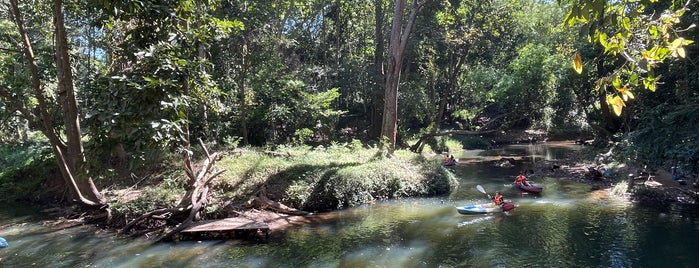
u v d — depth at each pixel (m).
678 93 16.16
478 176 20.94
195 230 10.94
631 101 19.80
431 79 36.66
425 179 17.08
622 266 8.75
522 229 11.43
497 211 13.35
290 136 24.36
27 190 17.19
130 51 7.72
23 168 18.80
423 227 11.96
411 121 41.75
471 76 32.81
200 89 9.50
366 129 33.31
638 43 3.21
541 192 16.30
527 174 20.64
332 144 21.06
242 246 10.57
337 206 14.54
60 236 11.66
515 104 27.27
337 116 27.89
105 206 13.21
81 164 8.51
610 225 11.45
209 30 10.14
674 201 13.52
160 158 16.20
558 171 20.89
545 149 32.88
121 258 9.82
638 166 16.77
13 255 10.20
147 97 6.95
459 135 39.19
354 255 9.81
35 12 13.94
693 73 14.74
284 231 11.82
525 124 44.19
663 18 2.92
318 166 15.71
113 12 7.38
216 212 12.38
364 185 15.42
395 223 12.45
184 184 14.63
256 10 20.31
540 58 25.02
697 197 13.70
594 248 9.80
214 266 9.24
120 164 16.38
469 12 30.00
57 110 15.14
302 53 36.22
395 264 9.23
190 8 8.66
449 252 9.88
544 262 9.10
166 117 7.28
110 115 6.77
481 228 11.66
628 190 15.00
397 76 21.66
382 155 18.95
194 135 19.86
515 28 35.16
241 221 11.66
